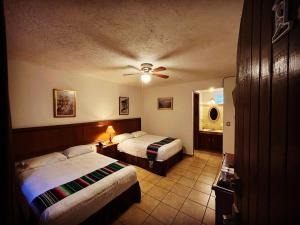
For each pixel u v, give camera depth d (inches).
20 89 96.2
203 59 91.5
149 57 87.6
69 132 120.8
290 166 14.2
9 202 23.5
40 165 88.2
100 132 146.5
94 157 105.8
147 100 206.8
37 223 52.6
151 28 57.4
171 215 78.2
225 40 67.0
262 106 21.0
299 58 13.0
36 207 55.1
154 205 86.0
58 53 81.7
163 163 121.4
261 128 21.3
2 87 22.8
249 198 26.2
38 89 104.6
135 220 74.6
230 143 146.9
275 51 17.5
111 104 161.6
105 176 76.2
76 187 65.7
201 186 106.6
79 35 62.2
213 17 50.8
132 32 60.2
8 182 23.3
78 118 130.2
